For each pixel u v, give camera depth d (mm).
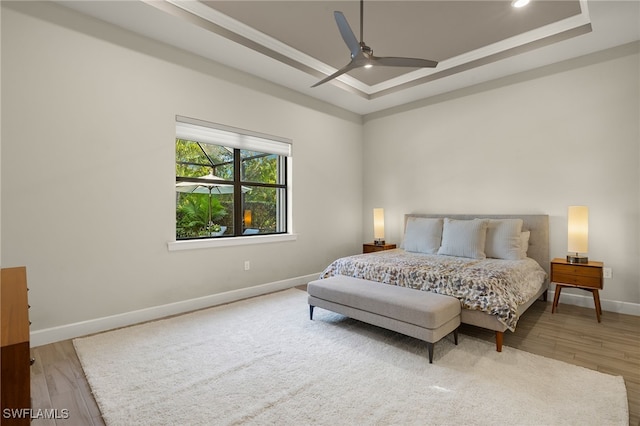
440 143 4805
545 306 3611
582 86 3605
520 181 4062
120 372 2182
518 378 2080
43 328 2629
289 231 4629
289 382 2059
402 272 3064
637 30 3082
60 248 2707
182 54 3443
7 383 907
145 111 3178
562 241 3750
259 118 4164
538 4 2926
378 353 2467
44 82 2619
